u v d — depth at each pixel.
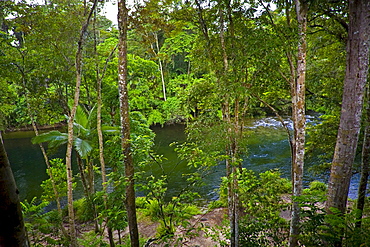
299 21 4.77
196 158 5.38
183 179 13.47
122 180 5.68
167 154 17.70
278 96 8.85
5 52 7.14
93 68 8.71
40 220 6.80
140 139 6.34
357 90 4.48
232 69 5.23
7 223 1.17
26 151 20.39
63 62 7.87
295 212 4.88
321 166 8.45
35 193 12.88
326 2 5.15
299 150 5.02
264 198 5.78
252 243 5.24
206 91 6.27
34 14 6.75
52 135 8.02
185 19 6.56
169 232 6.01
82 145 8.06
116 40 12.80
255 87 7.00
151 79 27.83
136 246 5.95
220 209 10.38
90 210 8.70
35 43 7.05
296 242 4.90
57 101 8.74
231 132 5.19
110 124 10.33
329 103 7.96
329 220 3.45
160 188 5.80
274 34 4.95
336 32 7.04
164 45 25.45
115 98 10.20
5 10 6.38
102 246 7.02
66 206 11.27
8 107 9.52
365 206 6.48
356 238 3.22
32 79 7.86
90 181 9.84
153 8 6.38
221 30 5.50
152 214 9.93
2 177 1.15
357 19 4.41
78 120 10.06
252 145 18.66
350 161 4.65
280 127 23.58
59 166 10.34
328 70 8.09
